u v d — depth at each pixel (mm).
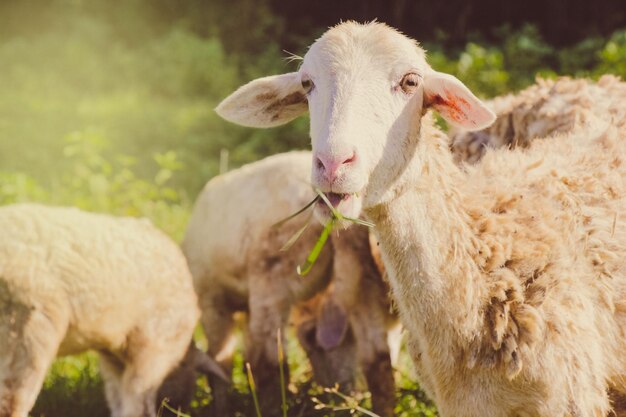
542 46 20094
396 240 4570
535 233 4680
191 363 6688
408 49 4445
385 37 4426
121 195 10609
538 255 4613
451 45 25578
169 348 6492
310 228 6969
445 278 4574
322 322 7133
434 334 4648
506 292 4566
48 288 5938
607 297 4633
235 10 30766
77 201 10039
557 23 26156
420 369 5062
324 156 4113
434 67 17703
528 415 4543
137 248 6402
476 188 4848
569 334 4461
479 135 6441
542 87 6477
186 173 14617
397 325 7020
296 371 7809
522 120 6195
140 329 6395
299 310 7660
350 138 4148
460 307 4559
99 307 6141
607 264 4699
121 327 6316
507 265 4641
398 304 4945
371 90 4309
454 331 4590
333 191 4133
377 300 6707
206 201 7801
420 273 4582
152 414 6418
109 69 27812
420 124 4512
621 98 6062
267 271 7156
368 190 4352
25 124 19625
